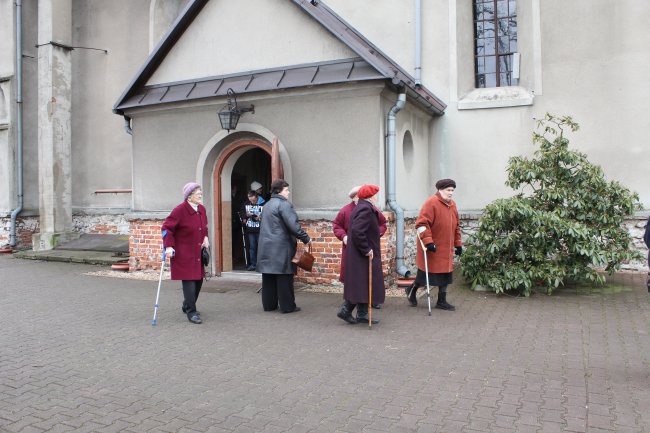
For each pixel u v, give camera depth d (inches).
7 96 650.2
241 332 252.4
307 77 364.2
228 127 373.7
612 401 165.3
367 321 266.2
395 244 368.5
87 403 167.2
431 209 287.9
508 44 459.8
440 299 297.0
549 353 214.7
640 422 150.2
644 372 191.8
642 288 343.6
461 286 359.3
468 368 197.8
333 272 362.6
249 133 393.7
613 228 330.0
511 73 457.4
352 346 227.6
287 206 291.1
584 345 225.1
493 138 439.8
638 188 406.3
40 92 585.0
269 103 382.3
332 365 202.8
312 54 376.5
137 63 620.4
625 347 222.2
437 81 451.5
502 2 461.4
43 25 581.6
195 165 410.0
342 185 361.4
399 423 151.3
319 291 353.4
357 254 260.1
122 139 626.5
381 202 354.0
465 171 446.3
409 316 281.3
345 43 356.5
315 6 414.3
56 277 428.5
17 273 452.8
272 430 147.7
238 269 443.8
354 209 263.1
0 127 652.1
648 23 403.2
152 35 599.5
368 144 354.3
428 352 217.9
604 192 335.0
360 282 258.2
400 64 455.5
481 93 450.6
